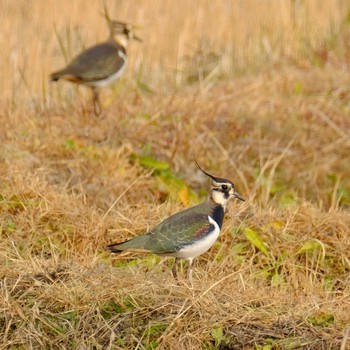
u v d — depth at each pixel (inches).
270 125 646.5
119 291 395.9
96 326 384.5
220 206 430.6
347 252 474.0
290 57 784.9
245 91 701.9
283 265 460.8
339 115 670.5
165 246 413.1
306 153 627.8
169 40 810.8
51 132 590.2
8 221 472.4
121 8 876.0
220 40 831.7
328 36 829.2
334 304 409.1
